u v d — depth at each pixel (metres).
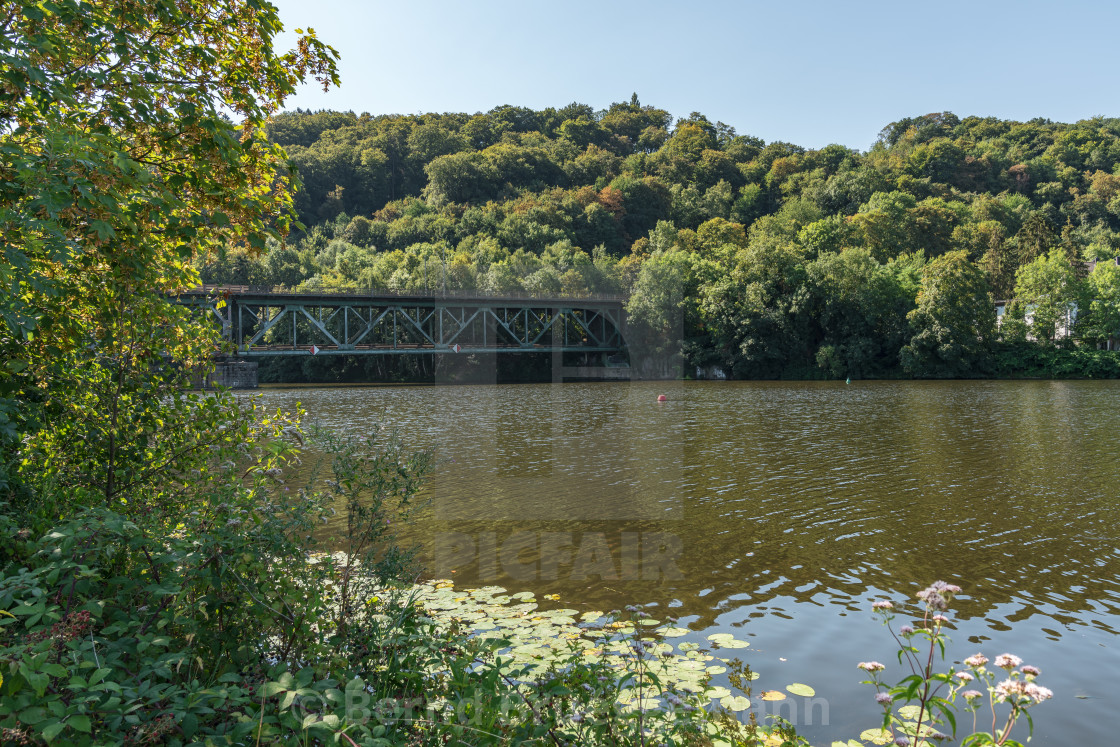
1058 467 13.41
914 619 6.00
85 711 2.02
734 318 51.47
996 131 151.38
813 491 11.21
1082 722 4.25
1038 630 5.82
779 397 33.00
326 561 3.25
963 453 15.16
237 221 4.19
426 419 22.58
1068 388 39.44
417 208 104.19
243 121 4.18
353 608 3.45
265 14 4.04
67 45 3.42
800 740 3.59
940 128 155.00
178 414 4.43
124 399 4.32
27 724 1.88
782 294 54.50
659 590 6.39
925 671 2.72
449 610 5.62
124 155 3.29
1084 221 112.00
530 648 4.82
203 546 2.90
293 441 3.77
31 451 3.72
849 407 27.38
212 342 4.70
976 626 5.90
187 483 4.33
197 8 3.91
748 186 122.81
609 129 162.50
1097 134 137.25
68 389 3.96
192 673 2.63
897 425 20.83
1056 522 9.30
